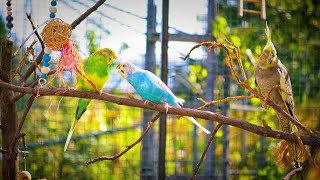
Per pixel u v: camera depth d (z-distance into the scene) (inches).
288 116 144.2
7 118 160.6
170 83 246.2
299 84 245.8
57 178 241.9
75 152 245.4
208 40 231.3
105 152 249.3
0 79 151.6
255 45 242.4
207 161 238.8
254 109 249.3
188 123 251.1
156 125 239.6
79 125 246.8
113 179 249.6
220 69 237.6
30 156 238.5
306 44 246.2
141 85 153.9
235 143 251.3
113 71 233.5
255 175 248.7
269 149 250.8
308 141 148.3
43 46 157.9
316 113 246.1
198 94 245.6
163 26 198.1
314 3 246.7
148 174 232.7
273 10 245.1
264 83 163.0
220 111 235.0
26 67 219.5
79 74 145.2
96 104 249.6
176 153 250.8
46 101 239.5
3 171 159.8
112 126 249.9
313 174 144.6
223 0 240.8
